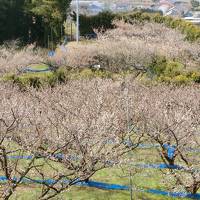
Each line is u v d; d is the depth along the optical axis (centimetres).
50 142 1786
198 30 6638
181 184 2028
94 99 2467
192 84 3603
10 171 1600
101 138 1773
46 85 3631
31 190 2036
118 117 2156
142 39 6172
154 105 2448
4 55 5497
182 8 12438
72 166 1759
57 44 7844
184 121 2178
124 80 3300
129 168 2219
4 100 2406
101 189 2144
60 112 2133
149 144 2611
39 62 5372
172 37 6222
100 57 5066
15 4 8206
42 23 8412
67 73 4281
